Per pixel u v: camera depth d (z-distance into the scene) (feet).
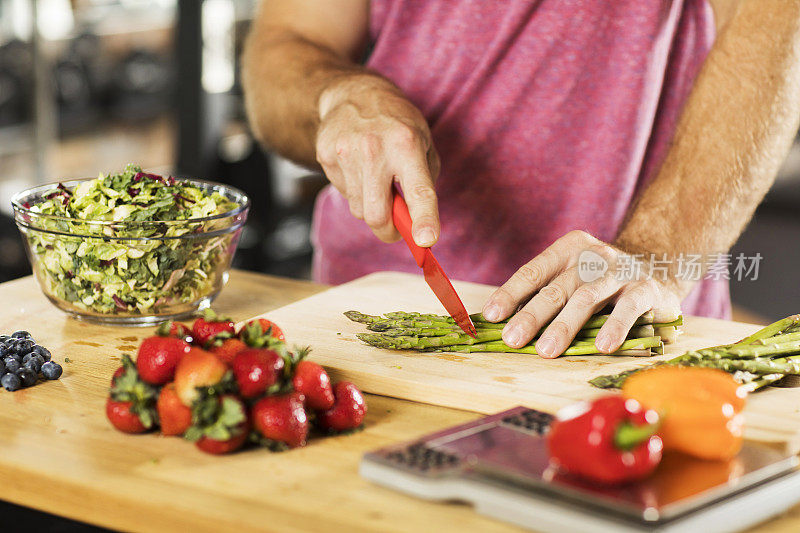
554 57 7.00
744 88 6.26
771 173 6.29
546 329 5.19
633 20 6.86
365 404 4.61
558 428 3.48
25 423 4.41
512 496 3.47
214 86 14.44
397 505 3.69
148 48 17.62
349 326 5.60
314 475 3.92
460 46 7.13
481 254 7.57
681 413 3.69
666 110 7.30
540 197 7.34
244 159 14.06
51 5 16.37
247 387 3.99
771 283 12.74
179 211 5.59
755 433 4.18
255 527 3.56
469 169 7.38
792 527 3.67
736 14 6.41
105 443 4.21
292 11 7.69
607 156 7.14
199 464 4.01
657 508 3.25
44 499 3.96
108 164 17.42
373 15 7.48
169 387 4.12
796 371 4.68
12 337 5.23
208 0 14.20
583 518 3.31
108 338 5.58
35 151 16.24
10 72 16.10
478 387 4.69
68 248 5.36
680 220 6.01
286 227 14.51
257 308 6.30
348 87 6.26
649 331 5.26
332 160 5.89
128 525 3.79
